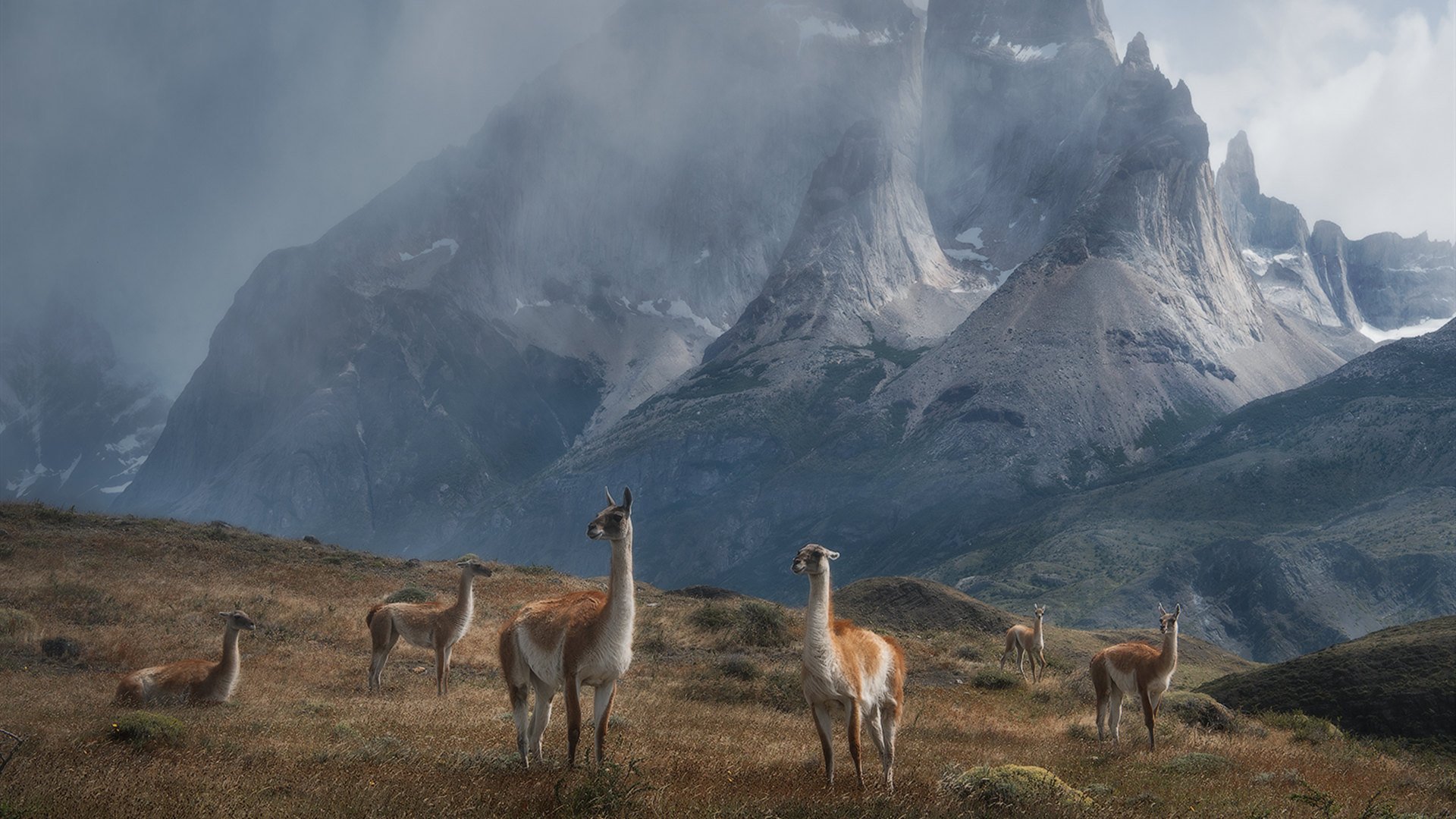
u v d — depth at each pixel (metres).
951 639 37.44
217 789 9.47
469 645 26.28
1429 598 156.38
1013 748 16.81
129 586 29.56
